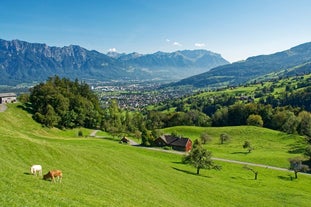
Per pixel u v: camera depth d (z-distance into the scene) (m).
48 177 46.53
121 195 51.97
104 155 82.25
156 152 148.50
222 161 141.75
